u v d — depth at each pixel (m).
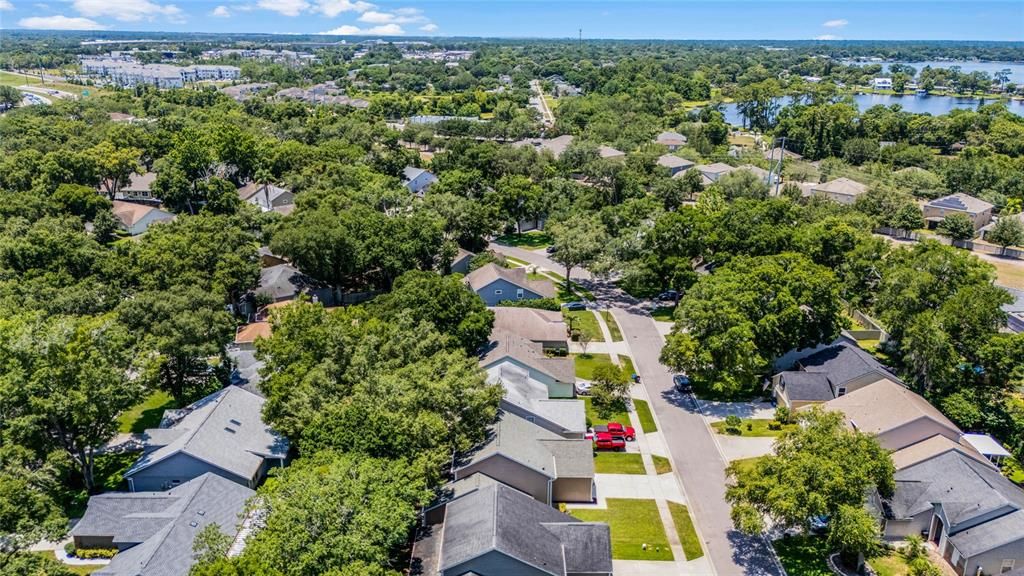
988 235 112.75
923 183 138.50
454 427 47.06
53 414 46.31
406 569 41.50
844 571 42.56
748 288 64.88
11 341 47.97
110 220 100.94
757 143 190.25
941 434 51.56
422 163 148.00
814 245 82.88
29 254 70.81
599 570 39.50
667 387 66.31
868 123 185.12
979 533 42.28
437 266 88.88
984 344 60.22
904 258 77.00
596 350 73.69
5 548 36.38
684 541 45.22
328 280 85.94
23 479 41.41
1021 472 52.44
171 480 48.53
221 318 60.81
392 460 42.56
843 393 61.12
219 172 130.62
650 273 81.94
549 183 120.62
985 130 180.38
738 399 64.12
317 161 127.81
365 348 51.44
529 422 53.31
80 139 139.62
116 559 40.59
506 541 37.47
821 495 40.78
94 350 49.53
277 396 49.34
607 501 49.19
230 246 80.12
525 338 71.62
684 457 54.72
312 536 35.38
